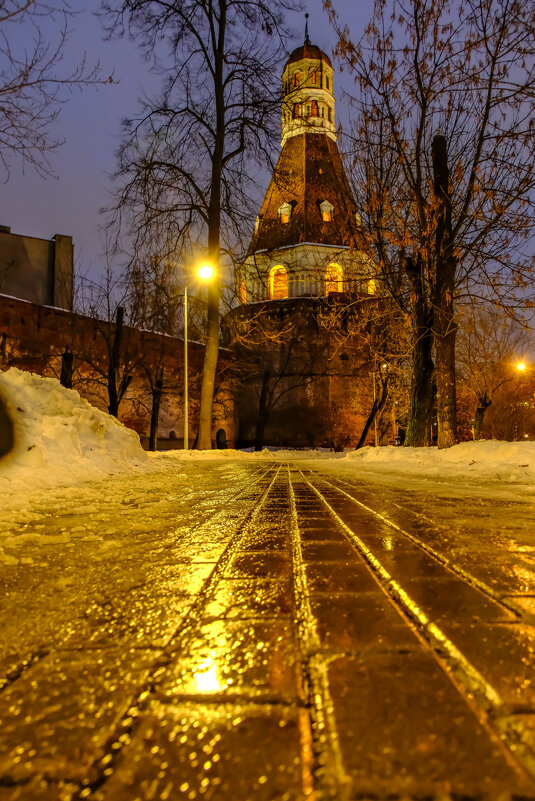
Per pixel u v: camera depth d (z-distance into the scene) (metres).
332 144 46.81
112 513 4.87
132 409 36.00
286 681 1.32
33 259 35.69
